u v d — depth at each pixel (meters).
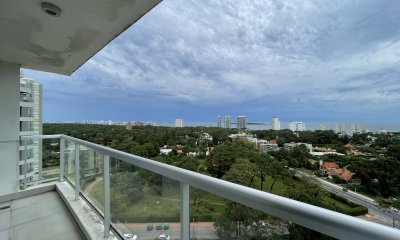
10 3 1.99
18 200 3.50
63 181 4.08
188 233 1.07
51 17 2.22
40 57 3.44
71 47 3.01
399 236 0.41
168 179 1.25
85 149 2.93
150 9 2.08
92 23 2.36
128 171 1.76
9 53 3.27
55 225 2.69
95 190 2.65
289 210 0.60
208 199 0.95
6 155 3.60
